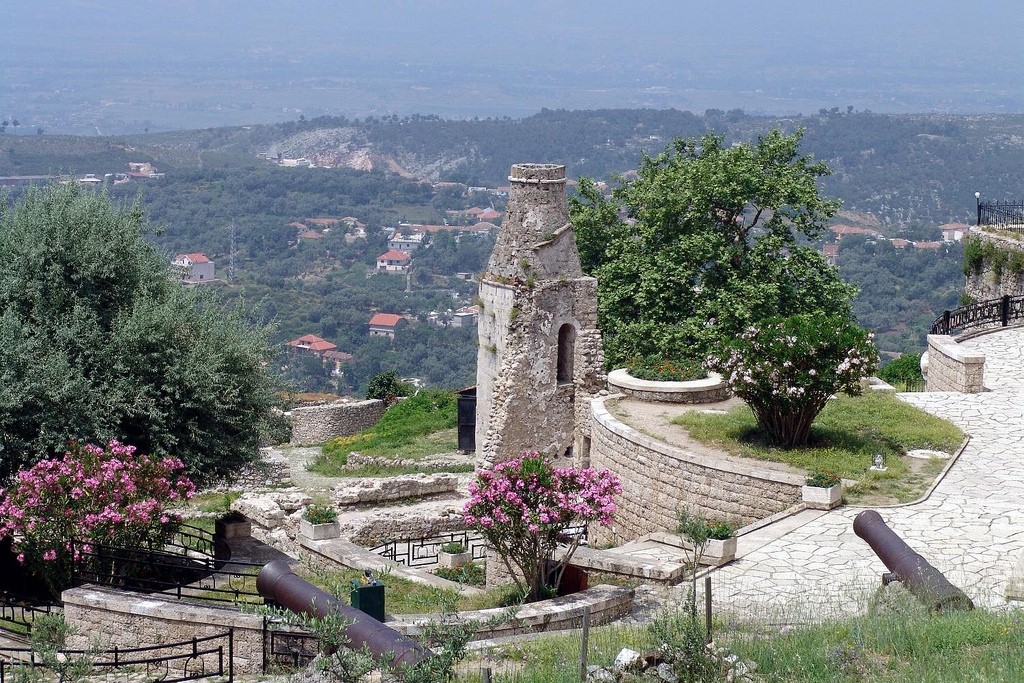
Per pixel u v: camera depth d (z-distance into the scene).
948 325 43.34
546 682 16.52
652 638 17.84
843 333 28.78
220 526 30.70
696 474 28.80
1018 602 20.47
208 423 31.12
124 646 21.28
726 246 42.12
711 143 45.78
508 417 36.62
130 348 29.97
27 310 30.36
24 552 25.11
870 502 26.91
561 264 37.25
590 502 22.52
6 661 20.97
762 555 24.22
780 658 16.92
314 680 16.94
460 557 28.31
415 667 15.23
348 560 26.91
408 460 43.00
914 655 16.69
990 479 28.39
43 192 32.09
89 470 25.28
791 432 29.77
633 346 40.78
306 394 59.12
